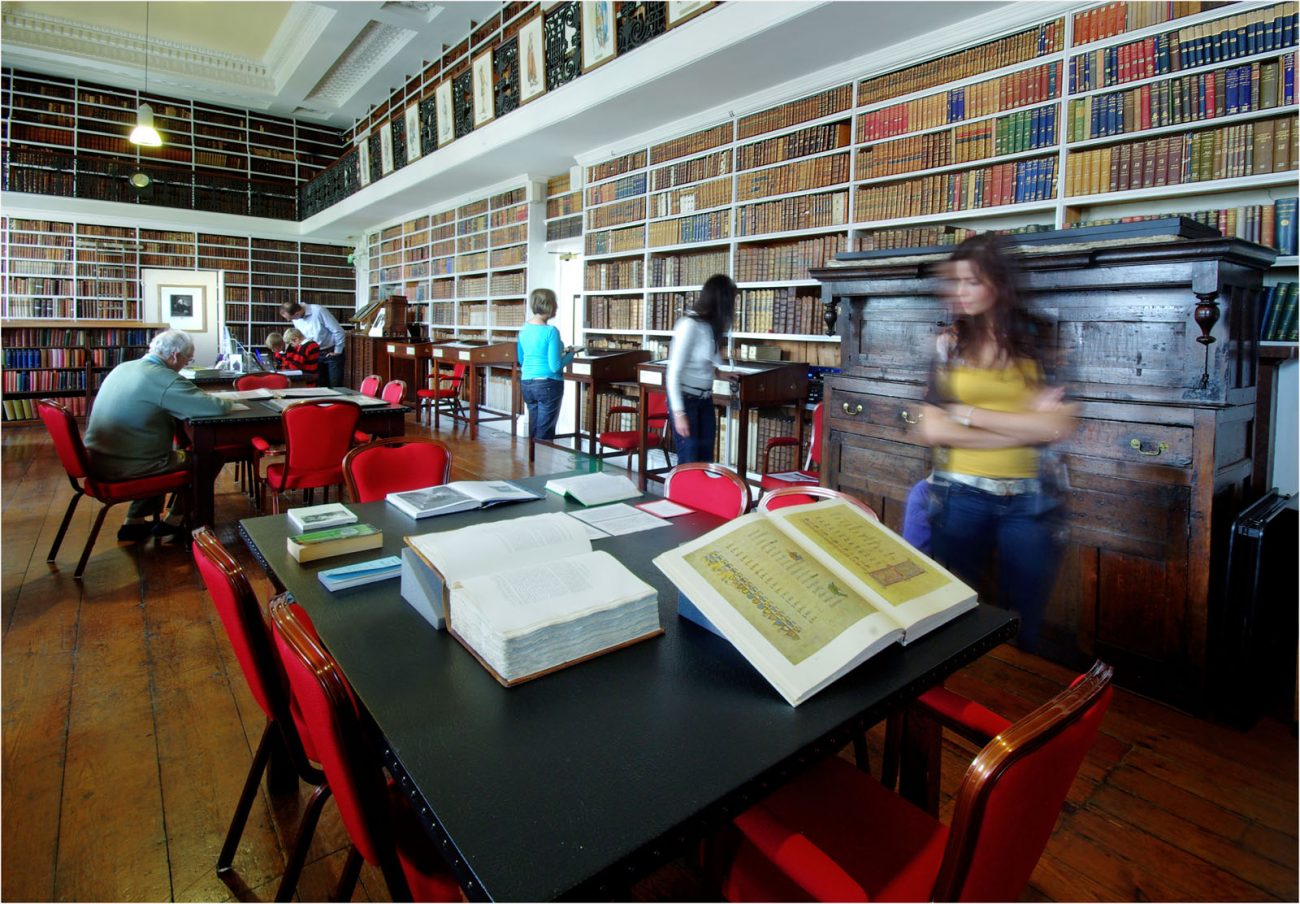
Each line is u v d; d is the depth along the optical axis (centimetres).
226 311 1331
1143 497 239
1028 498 211
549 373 621
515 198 880
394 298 1041
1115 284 236
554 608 122
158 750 213
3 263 1134
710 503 231
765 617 121
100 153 1202
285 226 1375
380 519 201
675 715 105
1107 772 210
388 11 857
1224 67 301
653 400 527
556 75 624
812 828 123
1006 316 201
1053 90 357
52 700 240
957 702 134
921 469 298
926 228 421
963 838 82
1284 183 290
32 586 341
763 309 522
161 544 409
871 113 443
